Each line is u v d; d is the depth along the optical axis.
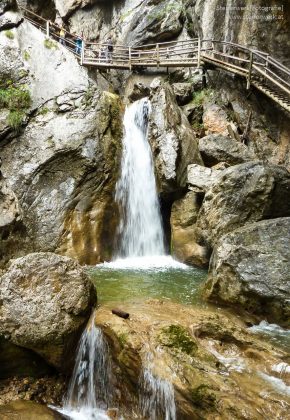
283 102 12.08
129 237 11.98
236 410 4.16
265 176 9.21
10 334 5.47
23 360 5.66
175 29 18.64
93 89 12.71
